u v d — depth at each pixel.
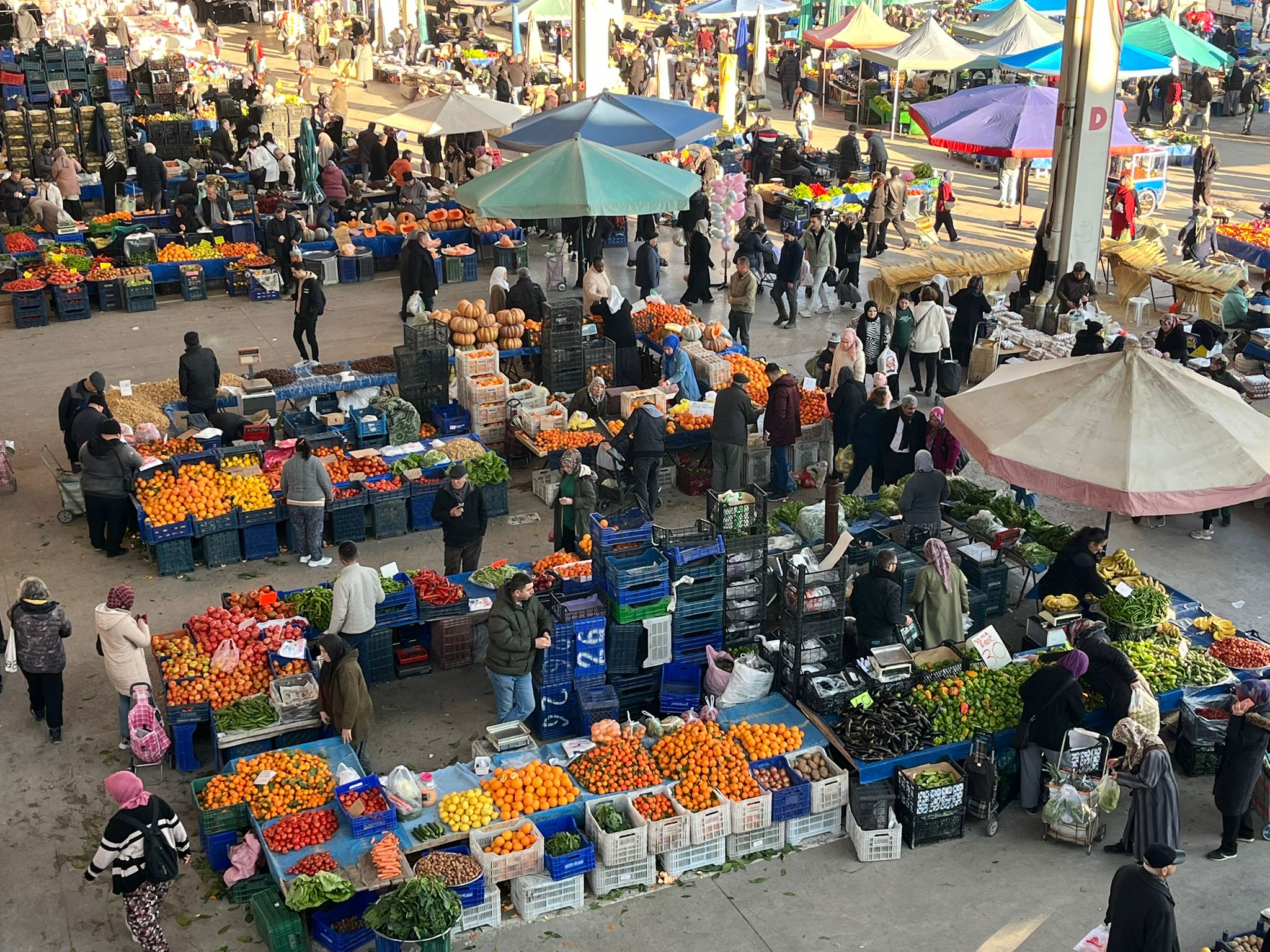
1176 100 41.12
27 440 19.16
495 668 11.97
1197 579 15.59
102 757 12.09
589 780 10.90
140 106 37.19
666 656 12.59
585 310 22.28
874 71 46.62
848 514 15.45
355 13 61.47
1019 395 12.45
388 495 16.20
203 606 14.74
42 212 27.55
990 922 10.16
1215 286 23.59
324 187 30.27
